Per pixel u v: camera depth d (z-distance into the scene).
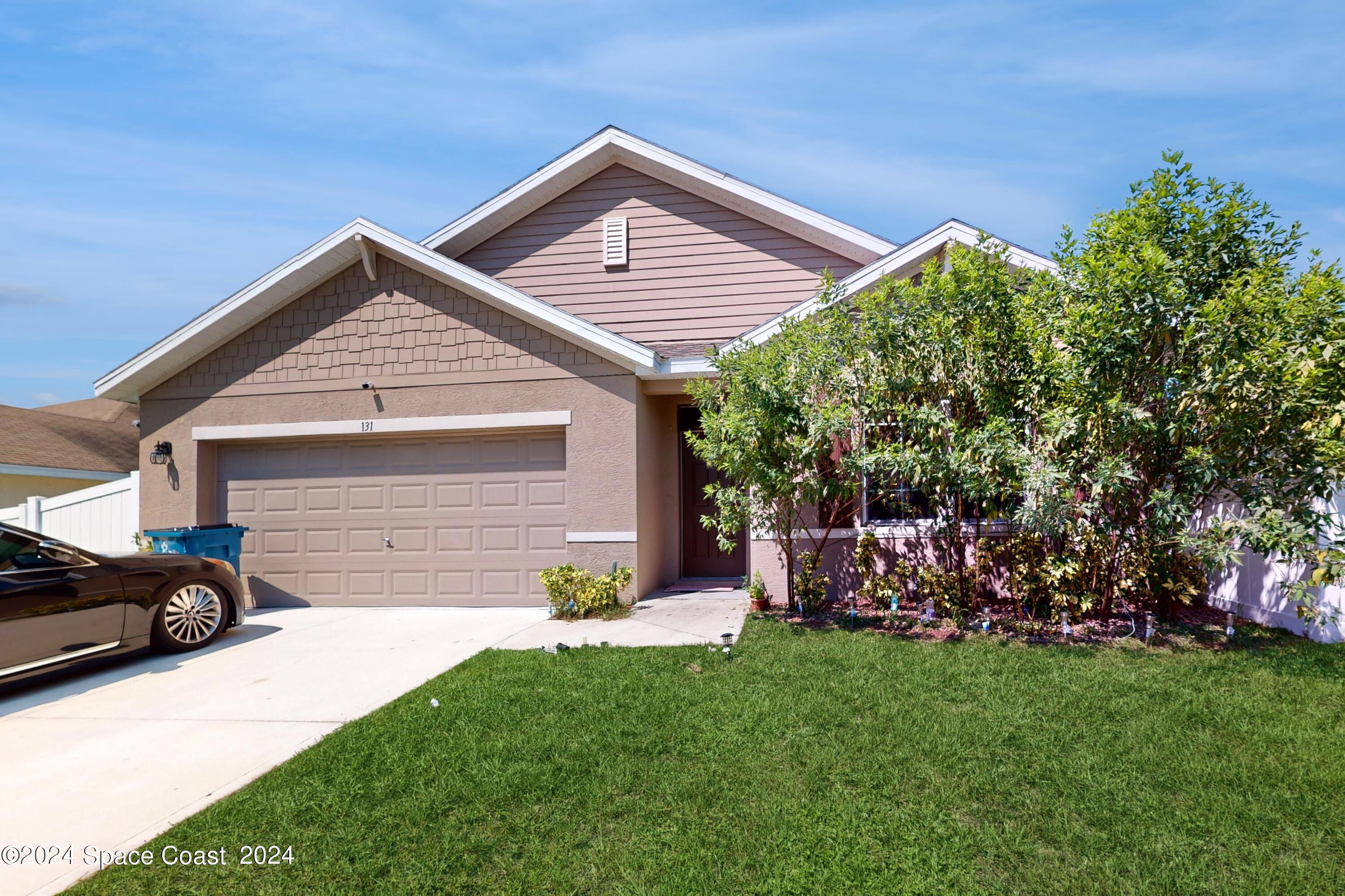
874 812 3.83
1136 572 7.38
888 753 4.50
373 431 10.09
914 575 9.05
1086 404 6.80
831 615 8.44
